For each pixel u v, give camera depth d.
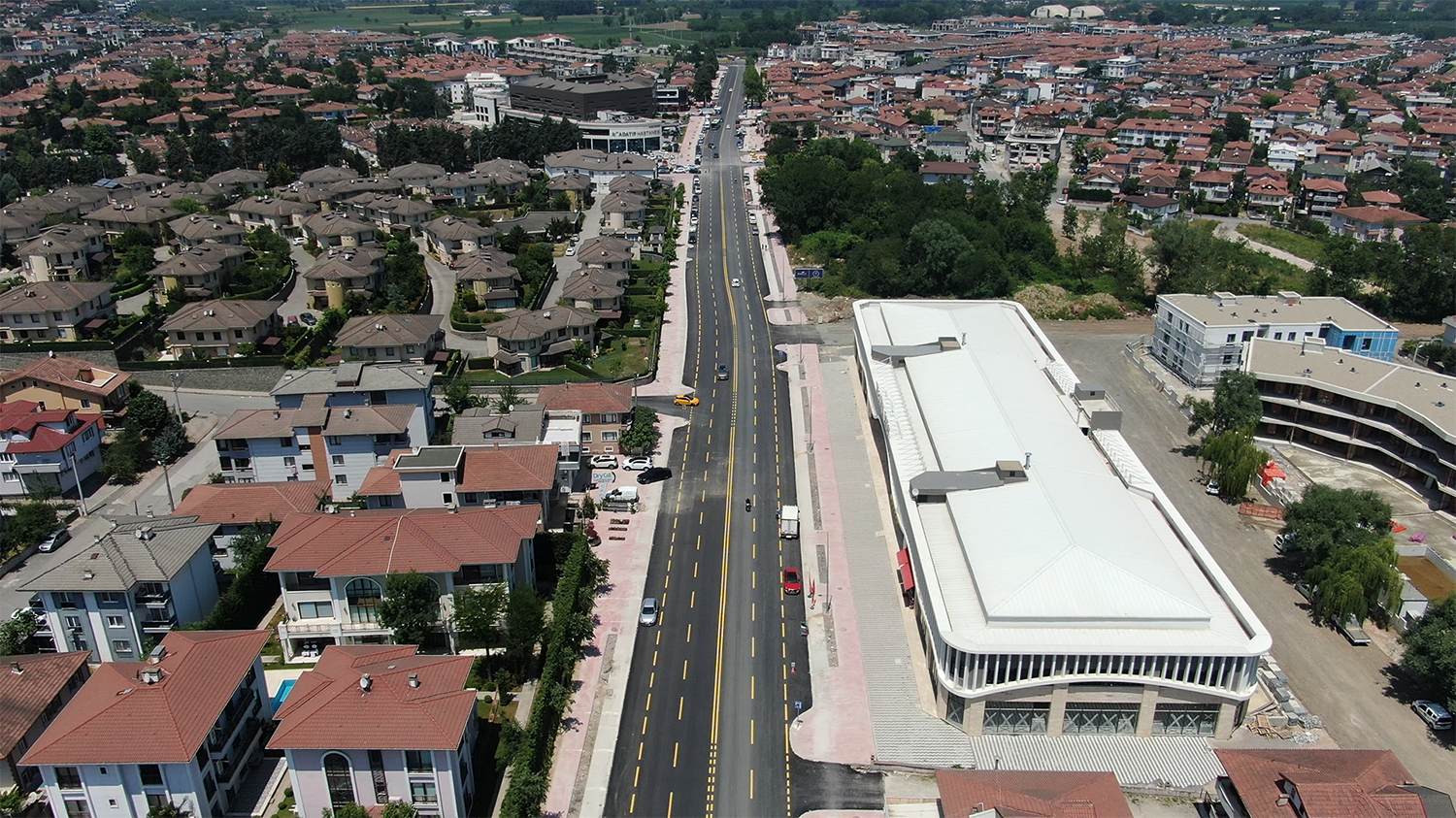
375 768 84.94
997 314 185.25
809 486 149.12
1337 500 123.62
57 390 157.75
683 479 151.00
